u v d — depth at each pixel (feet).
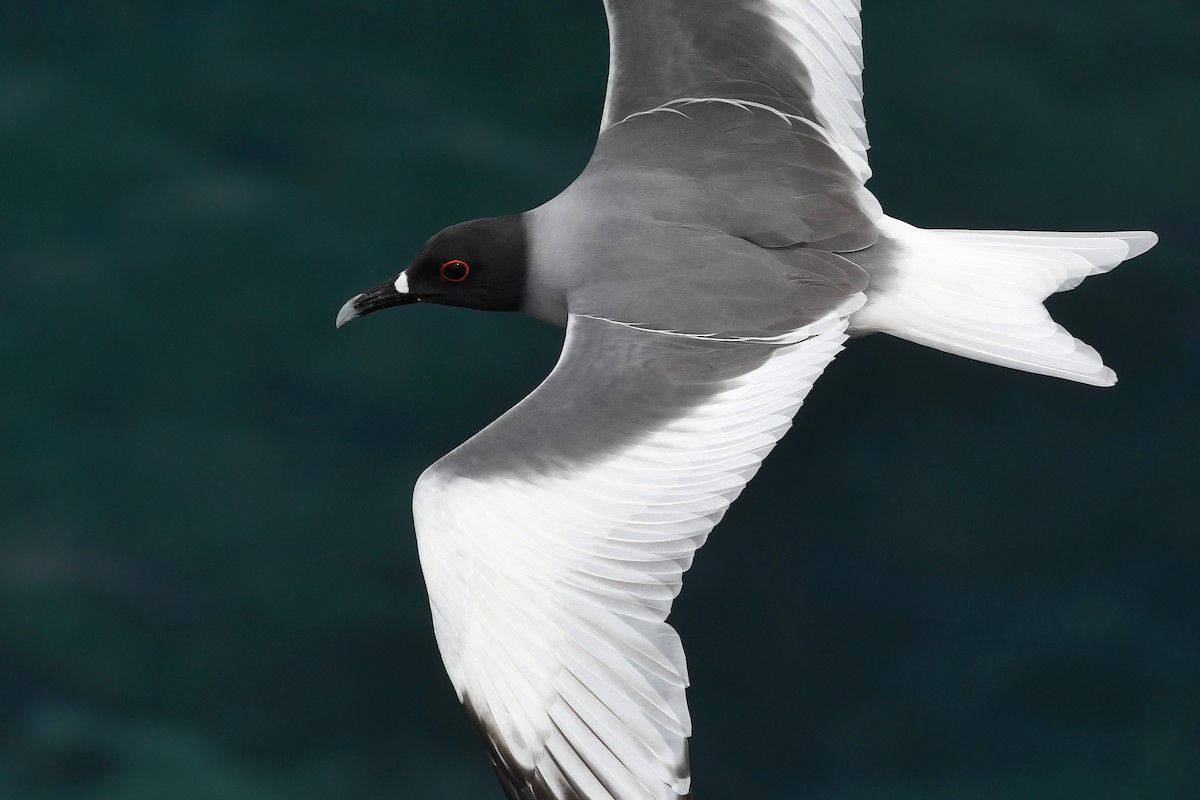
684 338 32.35
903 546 59.47
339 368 63.67
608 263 34.01
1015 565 59.36
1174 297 65.77
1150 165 70.18
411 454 61.41
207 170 69.82
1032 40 74.49
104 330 64.44
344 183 69.41
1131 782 54.90
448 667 29.40
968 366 63.77
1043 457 61.72
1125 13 75.82
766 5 36.47
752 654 57.06
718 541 59.26
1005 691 56.59
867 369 63.57
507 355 63.93
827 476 61.05
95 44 73.67
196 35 74.13
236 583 57.98
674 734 27.84
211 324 64.85
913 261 34.65
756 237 34.14
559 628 29.01
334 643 56.85
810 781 54.95
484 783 54.29
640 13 36.63
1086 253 34.86
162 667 55.93
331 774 54.19
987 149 70.49
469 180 69.67
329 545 58.95
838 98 36.27
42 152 69.67
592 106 72.90
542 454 30.45
